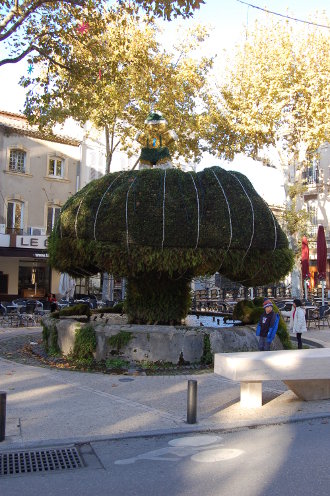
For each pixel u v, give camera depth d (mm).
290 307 18453
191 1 10133
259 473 4676
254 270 10430
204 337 10078
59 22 13023
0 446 5398
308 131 23266
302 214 25203
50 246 11188
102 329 10188
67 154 30875
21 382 8625
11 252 25547
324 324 19781
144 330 10039
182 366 9938
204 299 25594
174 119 22094
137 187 10141
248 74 23641
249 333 10750
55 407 7043
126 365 9867
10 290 28203
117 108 20281
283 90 22609
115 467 4906
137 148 25234
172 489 4332
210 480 4523
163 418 6543
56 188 30234
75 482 4535
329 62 22312
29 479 4621
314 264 34344
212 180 10422
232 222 9992
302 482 4438
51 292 29938
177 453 5301
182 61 22203
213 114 23656
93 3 12172
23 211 28734
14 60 11617
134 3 12195
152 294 11172
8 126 27859
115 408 7008
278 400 7664
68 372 9523
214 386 8492
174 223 9719
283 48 22797
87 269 11547
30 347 12664
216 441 5719
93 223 10109
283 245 10953
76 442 5625
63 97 14359
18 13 10953
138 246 9766
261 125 23328
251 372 6934
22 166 28938
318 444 5551
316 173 34031
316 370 7211
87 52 14977
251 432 6094
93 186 10891
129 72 19156
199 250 9766
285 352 7762
